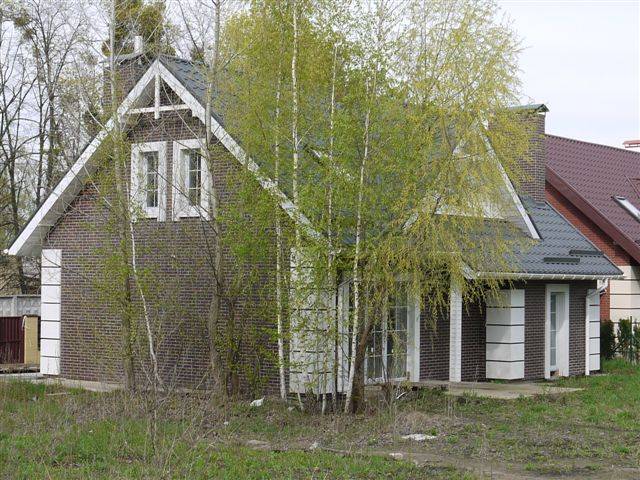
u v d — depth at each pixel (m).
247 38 18.39
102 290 19.83
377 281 17.59
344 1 17.86
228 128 18.78
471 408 18.58
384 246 17.14
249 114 18.09
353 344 17.73
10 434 14.84
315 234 17.31
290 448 14.45
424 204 17.16
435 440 15.14
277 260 18.19
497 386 22.30
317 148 17.66
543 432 16.08
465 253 17.91
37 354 26.80
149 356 20.86
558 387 22.44
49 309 23.61
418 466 13.12
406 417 16.66
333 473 12.55
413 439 15.23
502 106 17.66
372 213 17.39
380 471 12.73
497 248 18.72
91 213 22.95
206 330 20.45
